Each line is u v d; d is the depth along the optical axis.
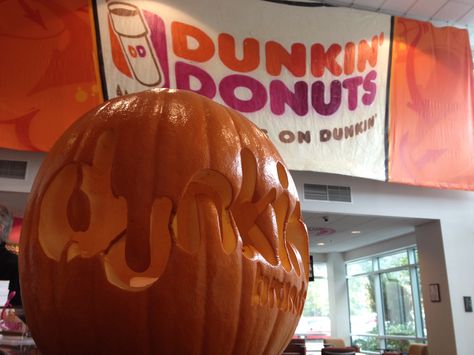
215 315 0.77
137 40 4.36
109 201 0.87
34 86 3.97
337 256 11.67
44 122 3.93
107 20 4.30
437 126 5.48
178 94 0.99
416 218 6.30
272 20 4.98
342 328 11.20
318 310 11.67
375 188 6.08
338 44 5.18
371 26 5.43
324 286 11.83
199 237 0.81
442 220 6.43
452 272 6.29
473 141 5.61
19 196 4.47
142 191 0.79
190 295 0.76
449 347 6.12
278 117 4.74
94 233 0.85
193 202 0.85
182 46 4.52
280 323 0.90
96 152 0.86
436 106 5.54
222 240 0.84
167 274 0.76
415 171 5.25
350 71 5.17
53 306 0.80
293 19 5.07
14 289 1.80
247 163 0.94
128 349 0.76
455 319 6.12
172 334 0.75
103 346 0.77
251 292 0.83
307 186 5.71
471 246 6.47
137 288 0.77
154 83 4.32
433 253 6.54
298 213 1.06
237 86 4.64
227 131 0.93
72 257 0.80
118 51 4.27
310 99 4.92
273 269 0.88
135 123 0.87
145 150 0.83
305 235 1.07
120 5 4.39
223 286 0.79
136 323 0.75
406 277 9.43
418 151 5.32
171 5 4.60
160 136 0.85
